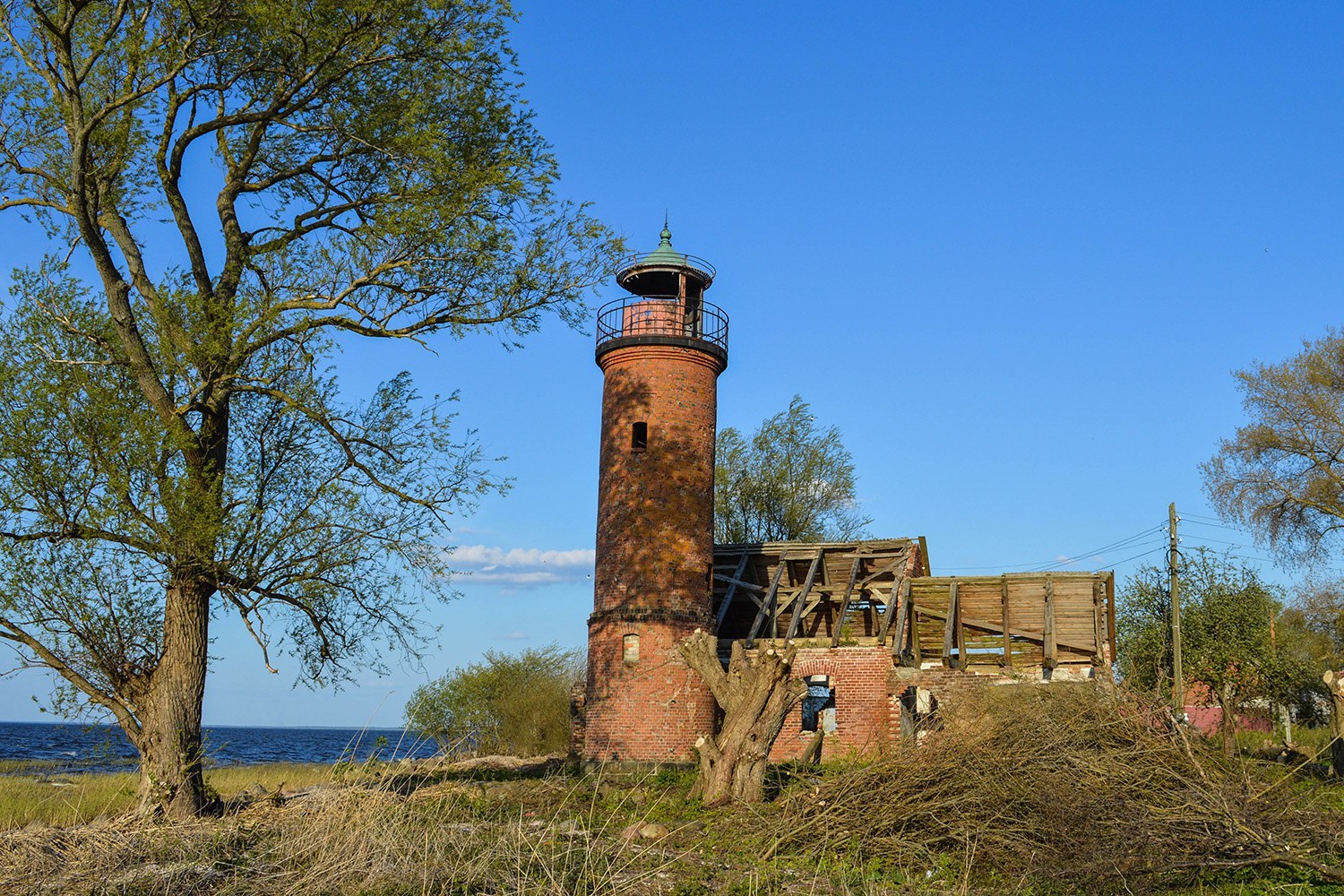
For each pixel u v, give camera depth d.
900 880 11.60
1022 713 13.84
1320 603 43.03
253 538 16.03
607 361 28.48
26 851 11.75
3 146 17.09
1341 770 21.36
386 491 17.39
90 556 15.41
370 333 17.30
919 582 28.55
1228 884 10.79
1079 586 27.48
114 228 17.17
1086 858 11.02
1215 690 28.98
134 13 16.20
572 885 10.53
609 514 27.48
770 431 45.53
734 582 29.88
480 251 16.98
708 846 13.50
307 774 26.59
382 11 16.48
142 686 16.05
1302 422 40.03
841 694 26.52
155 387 15.86
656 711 25.80
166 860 11.76
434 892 10.31
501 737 37.56
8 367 15.20
